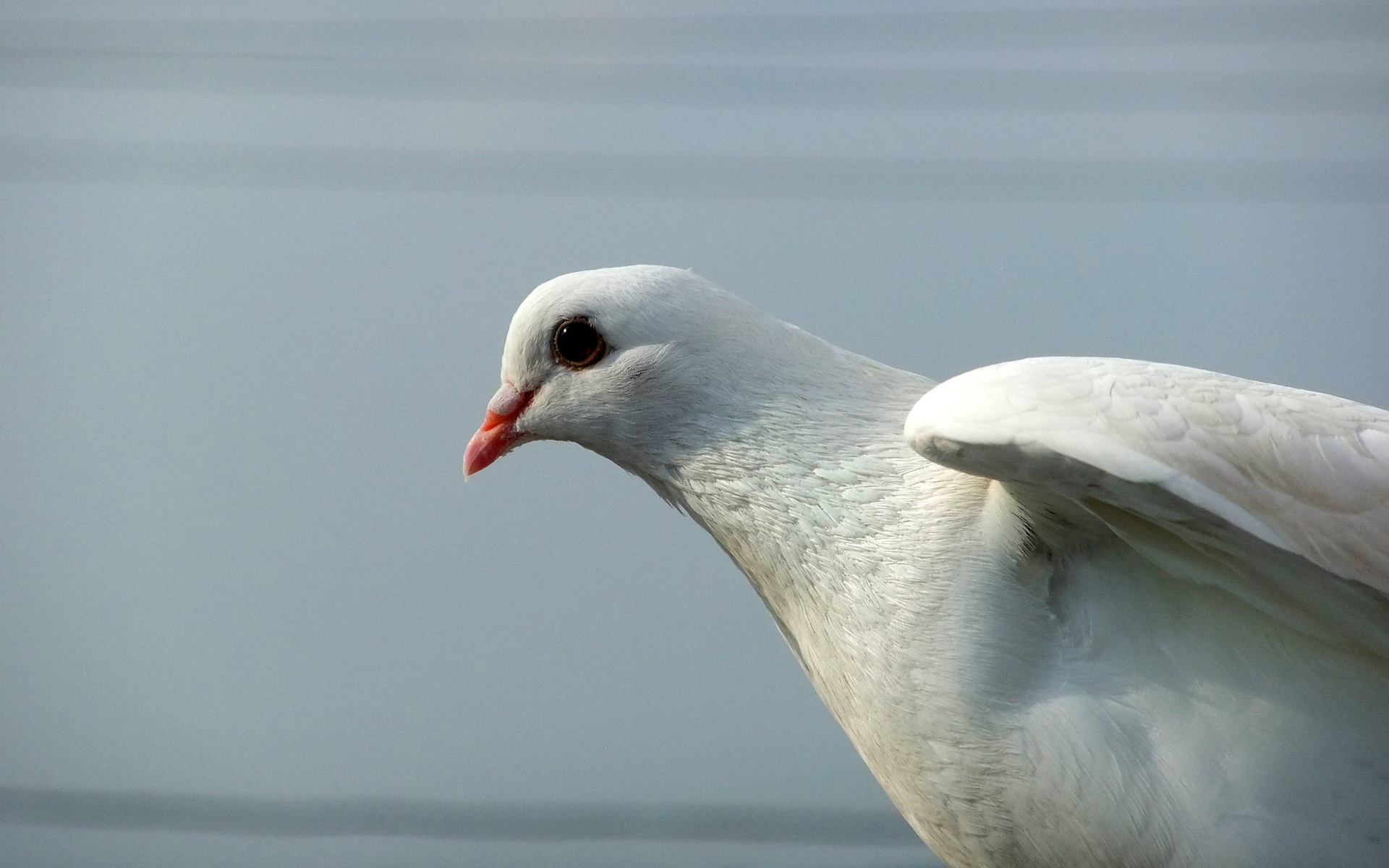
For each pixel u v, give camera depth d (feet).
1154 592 12.10
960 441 12.01
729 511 12.21
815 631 12.19
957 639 12.13
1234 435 12.02
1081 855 12.12
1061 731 12.10
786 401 12.19
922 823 12.20
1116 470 12.00
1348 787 12.07
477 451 12.29
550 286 12.28
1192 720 12.09
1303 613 12.07
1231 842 12.09
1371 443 12.04
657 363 12.23
